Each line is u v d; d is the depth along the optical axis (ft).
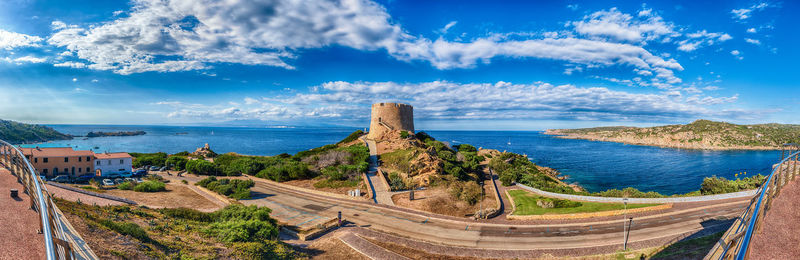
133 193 180.14
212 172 302.25
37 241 37.27
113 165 258.98
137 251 66.69
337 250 119.55
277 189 234.58
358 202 197.98
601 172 464.65
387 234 139.54
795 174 49.62
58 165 233.35
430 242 130.72
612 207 168.66
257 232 108.78
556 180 362.94
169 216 117.29
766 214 38.60
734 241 26.27
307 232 132.57
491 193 227.81
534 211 176.04
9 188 58.08
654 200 167.94
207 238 94.68
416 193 214.48
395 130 386.93
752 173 449.48
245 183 224.33
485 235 139.74
